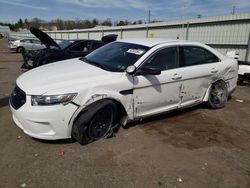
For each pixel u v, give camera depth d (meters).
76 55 8.95
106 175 2.82
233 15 10.80
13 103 3.38
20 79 3.59
